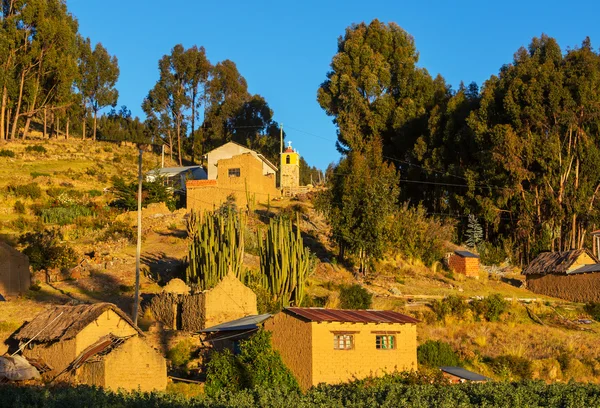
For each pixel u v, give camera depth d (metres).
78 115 120.50
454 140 72.94
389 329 35.50
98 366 32.09
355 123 81.88
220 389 31.28
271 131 115.88
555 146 65.44
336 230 60.50
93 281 50.38
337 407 28.31
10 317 41.75
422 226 63.09
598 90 67.06
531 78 68.50
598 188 67.81
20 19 96.00
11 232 64.75
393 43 86.81
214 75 115.62
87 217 70.62
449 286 56.81
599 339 45.72
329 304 45.84
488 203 67.50
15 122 100.75
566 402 29.81
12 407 25.86
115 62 122.00
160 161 108.62
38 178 85.56
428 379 34.28
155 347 37.62
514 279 62.44
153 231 65.94
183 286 44.31
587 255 58.53
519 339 44.72
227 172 73.69
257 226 65.62
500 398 29.86
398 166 80.69
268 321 35.94
